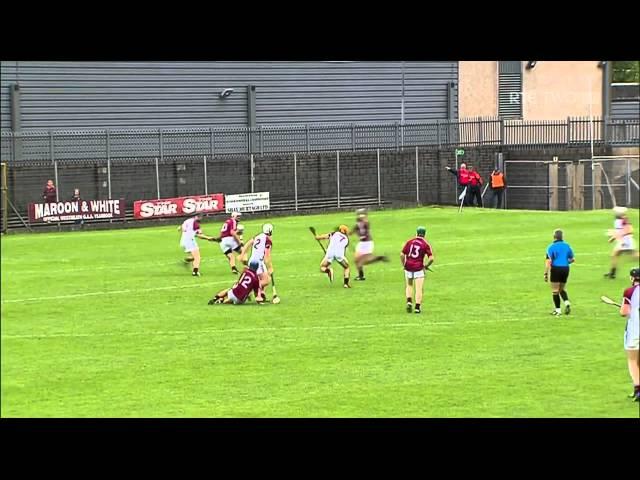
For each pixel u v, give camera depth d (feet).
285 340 281.54
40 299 346.13
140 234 539.29
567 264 312.09
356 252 386.11
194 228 396.57
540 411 214.07
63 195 580.30
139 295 353.92
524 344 274.36
